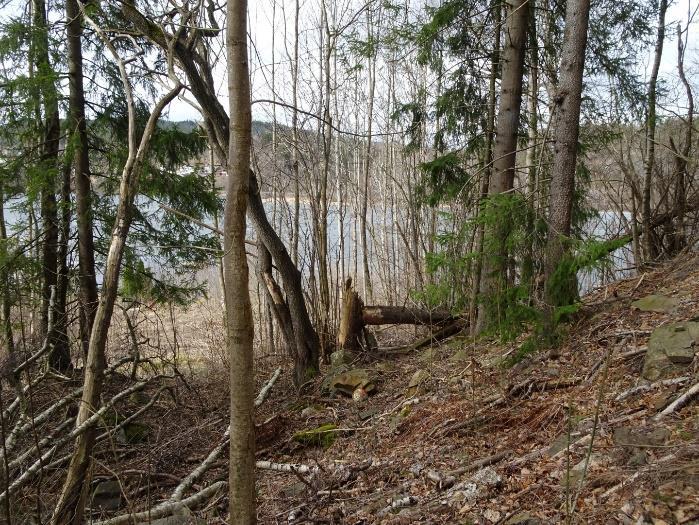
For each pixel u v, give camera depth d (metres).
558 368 5.22
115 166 8.70
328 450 5.94
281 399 8.08
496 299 5.77
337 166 14.67
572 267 5.23
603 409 4.10
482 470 3.93
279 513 4.42
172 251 9.19
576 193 8.13
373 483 4.61
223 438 6.18
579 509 2.99
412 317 9.27
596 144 8.77
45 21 8.87
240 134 2.62
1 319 7.73
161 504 4.80
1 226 10.88
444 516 3.55
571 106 5.57
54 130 8.99
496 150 7.66
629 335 5.10
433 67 8.63
